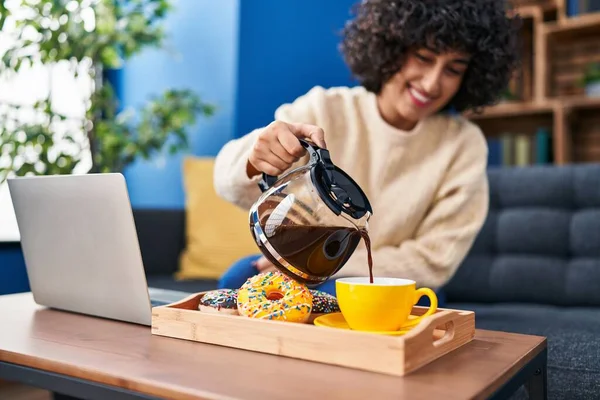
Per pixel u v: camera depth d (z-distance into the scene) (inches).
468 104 66.3
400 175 63.3
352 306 29.6
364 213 30.6
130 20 101.6
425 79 57.4
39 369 28.8
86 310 39.4
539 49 103.7
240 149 52.9
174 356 28.7
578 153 110.8
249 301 31.5
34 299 43.4
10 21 95.3
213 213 98.3
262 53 112.2
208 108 107.2
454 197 61.1
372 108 63.7
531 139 106.0
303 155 37.0
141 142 106.0
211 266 95.2
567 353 46.6
